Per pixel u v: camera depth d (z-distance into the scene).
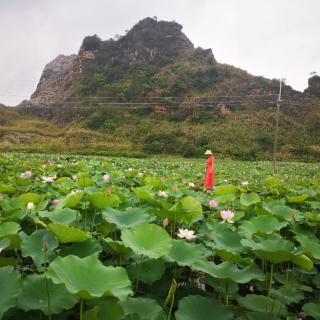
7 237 3.05
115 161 23.25
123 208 5.02
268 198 6.65
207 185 9.99
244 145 49.94
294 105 61.59
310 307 2.86
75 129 60.16
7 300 2.22
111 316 2.23
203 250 3.44
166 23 86.88
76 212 3.95
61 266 2.29
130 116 60.88
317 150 48.91
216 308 2.54
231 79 69.38
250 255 3.51
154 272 2.99
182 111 60.94
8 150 45.16
